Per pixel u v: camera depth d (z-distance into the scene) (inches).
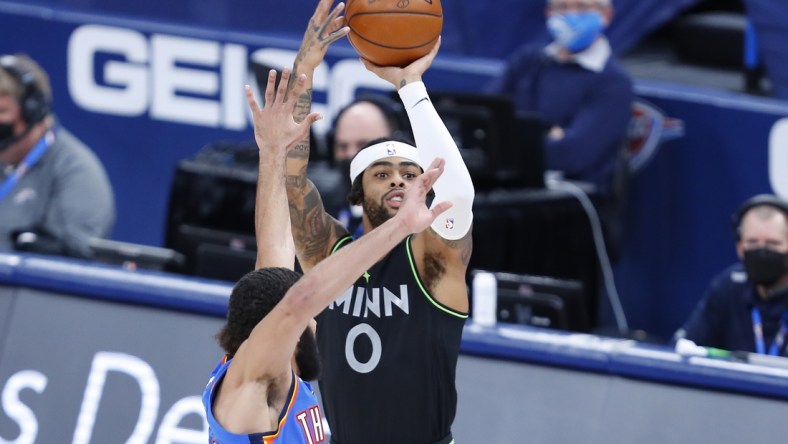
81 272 676.1
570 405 625.3
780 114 980.6
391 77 467.5
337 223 518.0
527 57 979.9
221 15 1115.3
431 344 492.1
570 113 954.1
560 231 894.4
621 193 950.4
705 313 759.1
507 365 636.1
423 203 402.0
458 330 494.3
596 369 625.6
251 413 450.0
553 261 893.2
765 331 733.3
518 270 877.8
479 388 635.5
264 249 484.1
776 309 730.8
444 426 505.0
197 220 866.1
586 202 905.5
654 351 621.0
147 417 658.2
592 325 919.0
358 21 464.1
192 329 663.1
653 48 1196.5
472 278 840.3
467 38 1096.2
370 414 503.2
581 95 951.6
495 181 893.2
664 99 1006.4
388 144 505.0
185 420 653.9
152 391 659.4
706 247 1006.4
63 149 822.5
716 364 610.2
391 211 496.4
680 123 1002.1
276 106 464.8
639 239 1018.7
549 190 901.2
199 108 1061.1
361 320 497.4
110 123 1077.8
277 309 427.5
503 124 882.1
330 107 1035.9
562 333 642.8
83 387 666.8
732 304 745.6
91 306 674.2
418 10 459.5
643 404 617.6
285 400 462.3
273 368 446.9
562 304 694.5
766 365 616.1
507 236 867.4
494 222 860.0
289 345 436.1
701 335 756.6
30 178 814.5
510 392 632.4
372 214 501.7
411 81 463.2
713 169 1000.2
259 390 450.0
